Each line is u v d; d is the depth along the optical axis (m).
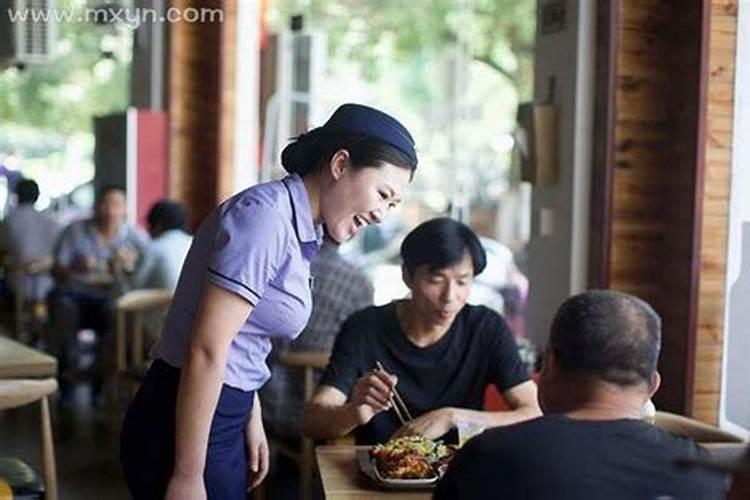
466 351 4.01
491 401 4.21
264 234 2.93
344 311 5.69
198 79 10.09
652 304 5.34
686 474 2.23
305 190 3.06
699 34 4.94
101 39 11.77
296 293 3.07
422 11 17.69
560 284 5.76
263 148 10.34
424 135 17.34
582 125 5.57
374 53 17.91
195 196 10.16
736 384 4.98
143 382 3.23
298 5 16.34
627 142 5.34
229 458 3.12
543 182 5.80
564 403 2.35
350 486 3.12
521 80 16.61
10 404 3.97
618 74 5.30
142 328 7.07
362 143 3.01
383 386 3.64
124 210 9.05
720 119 4.95
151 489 3.14
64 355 8.62
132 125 10.05
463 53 15.82
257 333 3.07
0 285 10.36
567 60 5.68
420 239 3.90
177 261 7.40
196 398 2.90
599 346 2.30
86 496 6.15
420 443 3.24
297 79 10.47
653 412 3.63
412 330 4.00
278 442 5.32
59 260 8.80
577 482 2.19
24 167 18.50
